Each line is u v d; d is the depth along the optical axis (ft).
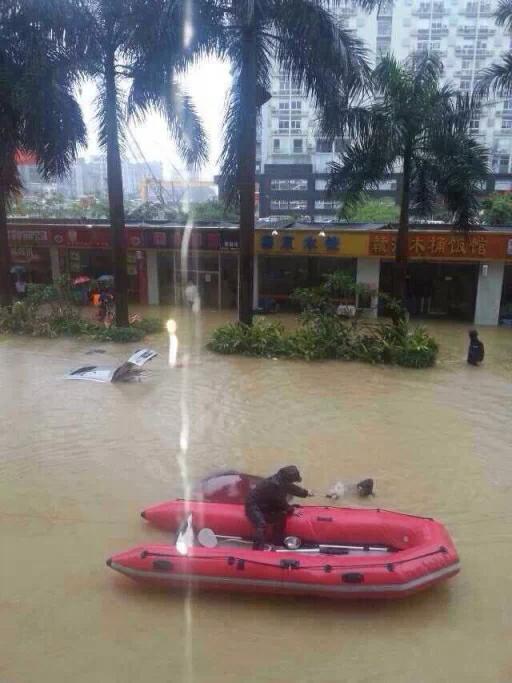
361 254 70.18
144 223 86.02
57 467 29.76
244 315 55.57
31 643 18.03
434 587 20.76
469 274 73.15
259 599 20.11
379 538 21.80
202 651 17.76
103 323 63.26
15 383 43.65
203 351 54.34
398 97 51.96
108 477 28.73
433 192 55.98
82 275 82.58
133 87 55.21
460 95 52.60
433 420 37.06
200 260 77.97
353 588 18.95
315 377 46.37
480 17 174.70
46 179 61.82
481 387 44.19
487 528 24.63
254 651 17.79
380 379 46.11
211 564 19.63
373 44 179.32
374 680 16.78
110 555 22.38
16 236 80.33
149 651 17.74
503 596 20.35
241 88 51.29
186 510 23.54
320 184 178.09
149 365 49.16
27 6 51.39
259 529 21.47
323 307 56.95
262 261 76.59
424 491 27.76
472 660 17.53
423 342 51.03
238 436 34.09
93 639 18.21
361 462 30.86
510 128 171.42
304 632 18.61
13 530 24.02
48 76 52.75
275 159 187.01
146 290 80.48
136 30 49.57
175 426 35.45
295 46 49.32
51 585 20.66
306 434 34.58
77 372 46.21
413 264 74.84
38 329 59.72
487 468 30.27
